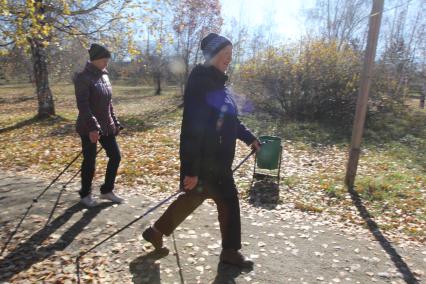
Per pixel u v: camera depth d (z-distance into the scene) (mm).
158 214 4504
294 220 4641
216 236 3961
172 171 6809
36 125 12547
